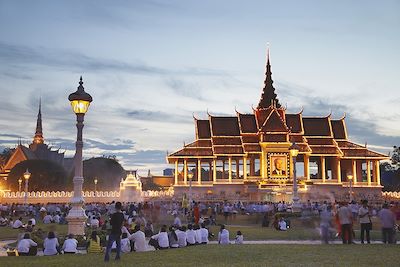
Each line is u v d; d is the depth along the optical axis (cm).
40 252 2786
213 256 2117
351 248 2400
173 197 10700
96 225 4041
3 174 14688
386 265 1778
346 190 11462
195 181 11600
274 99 13950
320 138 12050
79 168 2847
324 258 1994
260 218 5869
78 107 2797
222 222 5791
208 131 12106
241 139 11888
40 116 19950
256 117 12281
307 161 11688
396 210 3831
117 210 2069
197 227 3177
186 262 1923
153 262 1933
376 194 11344
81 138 2838
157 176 18062
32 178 12475
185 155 11538
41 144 17862
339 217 2828
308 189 10825
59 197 10312
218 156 11594
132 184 10625
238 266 1778
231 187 11388
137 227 2661
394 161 13775
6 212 6519
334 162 12138
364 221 2789
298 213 5394
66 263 1938
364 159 11881
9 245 3272
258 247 2536
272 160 11519
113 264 1877
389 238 2789
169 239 2788
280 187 10944
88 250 2555
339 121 12525
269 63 14275
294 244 2800
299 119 12200
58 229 4378
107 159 15362
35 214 6353
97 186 14275
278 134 11581
